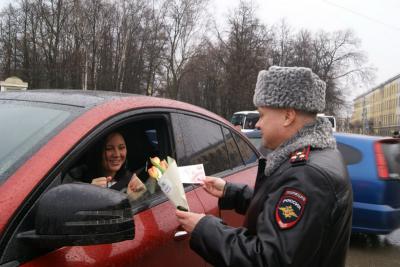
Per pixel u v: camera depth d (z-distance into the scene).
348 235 1.74
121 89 53.22
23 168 1.75
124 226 1.60
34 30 53.66
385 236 6.66
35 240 1.56
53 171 1.77
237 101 53.78
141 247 2.06
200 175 2.48
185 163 2.76
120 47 54.94
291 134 1.85
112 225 1.57
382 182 5.66
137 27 55.62
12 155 1.86
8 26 54.69
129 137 2.96
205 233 1.74
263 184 1.83
